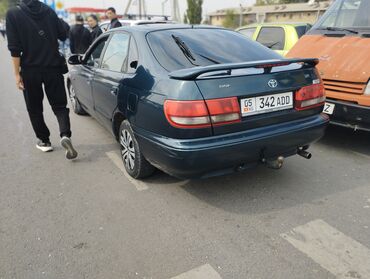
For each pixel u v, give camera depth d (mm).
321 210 3059
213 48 3371
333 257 2471
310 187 3471
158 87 2850
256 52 3508
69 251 2557
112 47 4066
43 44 3883
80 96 5375
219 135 2725
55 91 4117
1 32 37844
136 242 2648
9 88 9203
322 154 4324
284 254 2502
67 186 3537
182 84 2646
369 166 3967
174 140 2717
